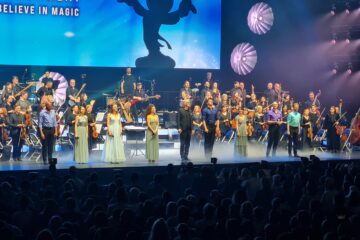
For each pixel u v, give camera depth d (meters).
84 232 8.45
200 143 19.94
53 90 19.58
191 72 24.27
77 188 11.05
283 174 12.15
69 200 8.93
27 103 18.25
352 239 7.21
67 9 21.89
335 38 24.66
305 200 10.27
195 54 23.69
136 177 11.27
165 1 23.19
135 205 9.41
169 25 23.30
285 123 20.12
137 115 20.33
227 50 24.70
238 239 7.40
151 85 21.98
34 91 20.36
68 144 18.42
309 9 25.00
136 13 22.84
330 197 10.01
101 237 7.39
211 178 12.01
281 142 20.06
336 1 24.41
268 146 18.28
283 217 8.16
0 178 13.97
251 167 12.27
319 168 13.12
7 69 21.88
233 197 9.65
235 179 11.66
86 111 17.17
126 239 7.07
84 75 20.44
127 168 15.09
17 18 21.30
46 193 9.94
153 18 23.06
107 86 23.36
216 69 24.03
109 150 16.44
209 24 23.78
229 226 7.78
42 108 17.66
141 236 7.58
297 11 25.09
